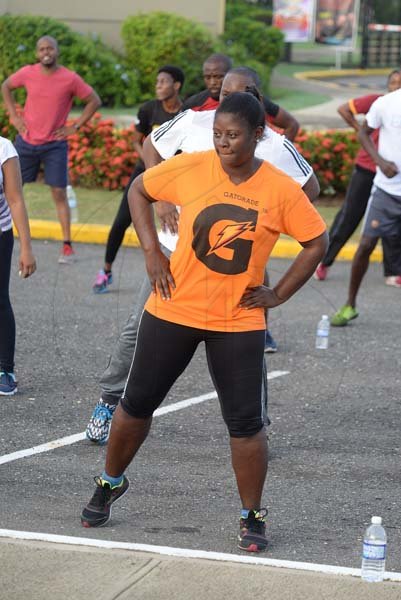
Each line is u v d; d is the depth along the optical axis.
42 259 16.69
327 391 10.84
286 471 8.57
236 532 7.22
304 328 13.32
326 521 7.54
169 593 6.04
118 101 31.78
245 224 6.34
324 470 8.62
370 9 47.75
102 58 31.58
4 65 31.25
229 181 6.36
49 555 6.46
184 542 6.98
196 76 32.00
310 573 6.34
